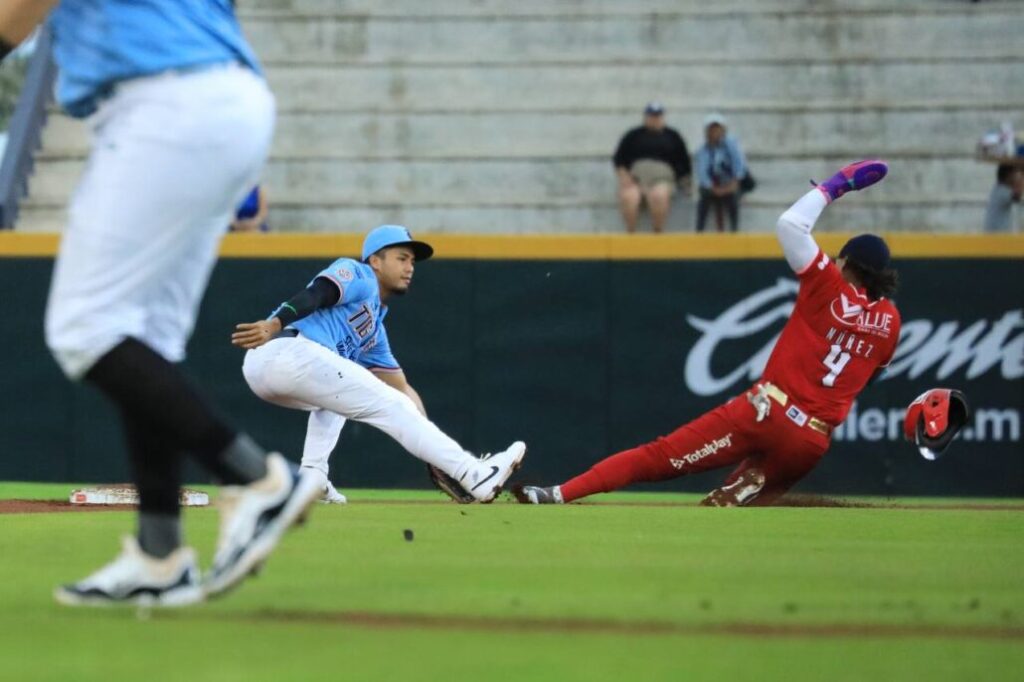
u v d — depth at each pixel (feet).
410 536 61.93
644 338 139.85
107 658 32.78
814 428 93.56
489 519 77.25
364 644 34.86
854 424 138.82
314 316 92.38
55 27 42.45
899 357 139.23
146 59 40.70
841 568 52.65
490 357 139.54
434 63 196.54
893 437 139.13
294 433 139.13
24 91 189.57
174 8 41.37
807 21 197.67
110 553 56.34
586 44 198.80
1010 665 33.30
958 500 134.92
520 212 184.14
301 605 41.37
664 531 69.51
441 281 139.64
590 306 139.95
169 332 45.68
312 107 193.88
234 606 41.11
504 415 139.64
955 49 197.26
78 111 42.47
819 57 195.62
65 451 139.85
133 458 41.52
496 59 196.24
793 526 74.69
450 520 76.23
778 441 93.71
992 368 139.54
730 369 139.85
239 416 139.03
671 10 198.80
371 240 96.99
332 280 91.30
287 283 139.03
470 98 195.62
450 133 192.75
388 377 99.45
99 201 40.45
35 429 140.05
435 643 35.12
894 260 139.95
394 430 89.92
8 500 97.86
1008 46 197.47
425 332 139.54
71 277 40.50
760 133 191.11
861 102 192.85
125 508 88.33
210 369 139.03
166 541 41.63
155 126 40.57
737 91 194.70
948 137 190.39
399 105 195.42
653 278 139.64
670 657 33.63
